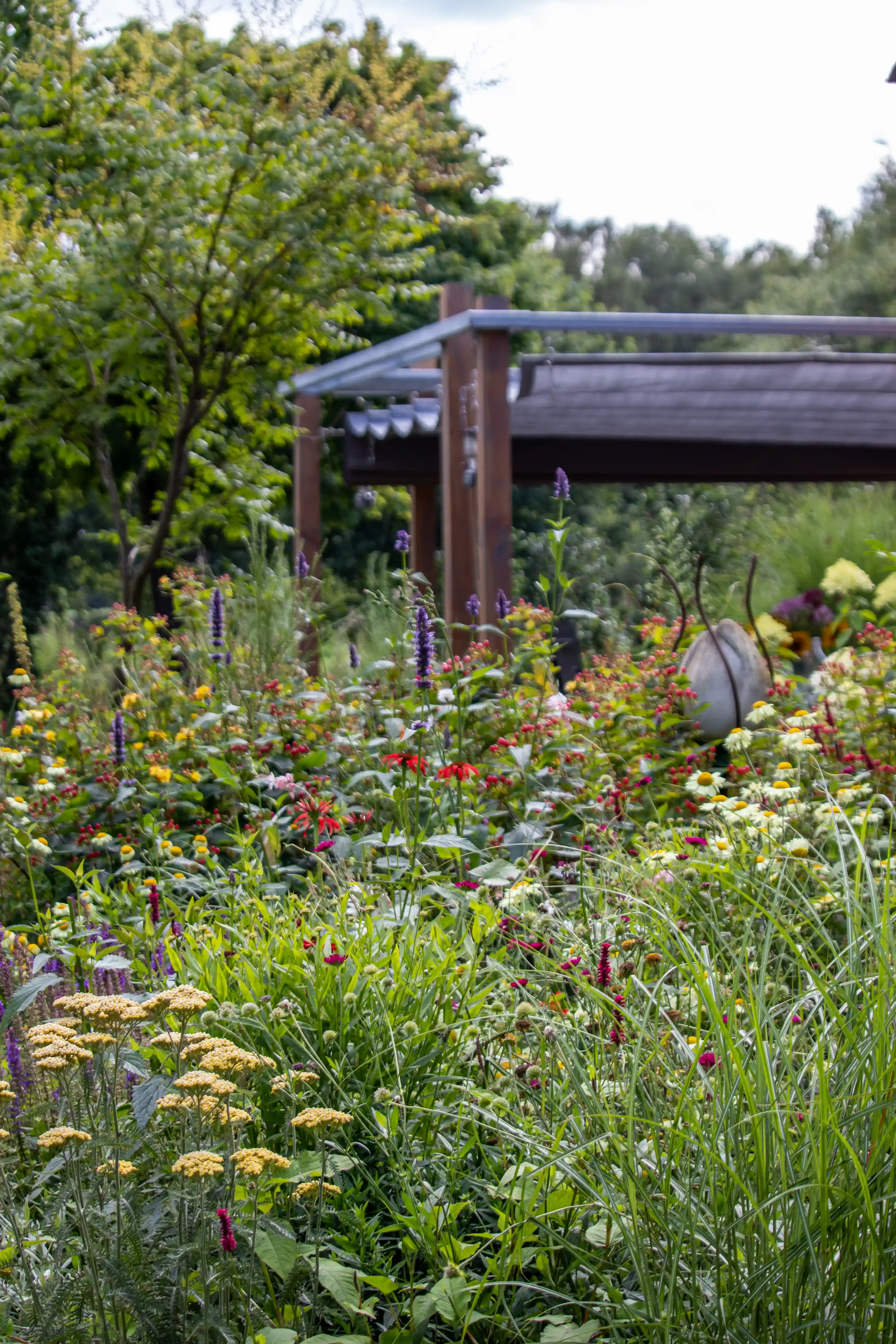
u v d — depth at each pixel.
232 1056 1.81
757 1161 1.71
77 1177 1.73
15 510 14.19
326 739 5.00
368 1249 2.10
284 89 8.13
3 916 4.02
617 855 3.30
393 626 6.92
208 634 6.23
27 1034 2.12
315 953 2.62
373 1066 2.41
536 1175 1.98
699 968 2.07
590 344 22.02
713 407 8.62
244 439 10.40
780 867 2.93
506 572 6.90
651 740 4.88
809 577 9.69
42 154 7.79
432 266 16.59
